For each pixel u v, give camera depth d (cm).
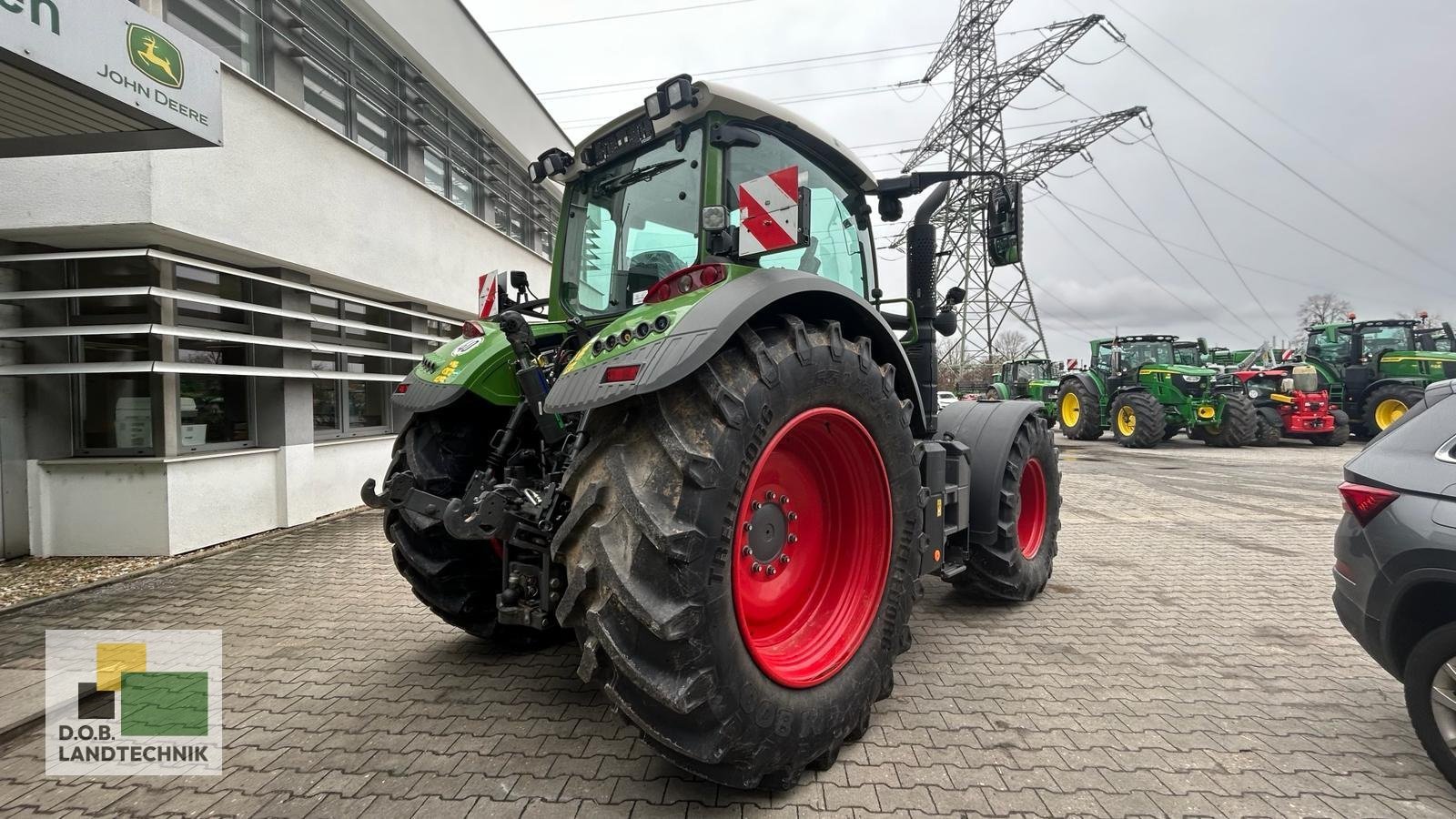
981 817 192
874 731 243
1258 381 1465
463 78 928
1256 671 298
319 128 598
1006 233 344
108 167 438
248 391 580
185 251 515
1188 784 210
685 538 175
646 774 216
